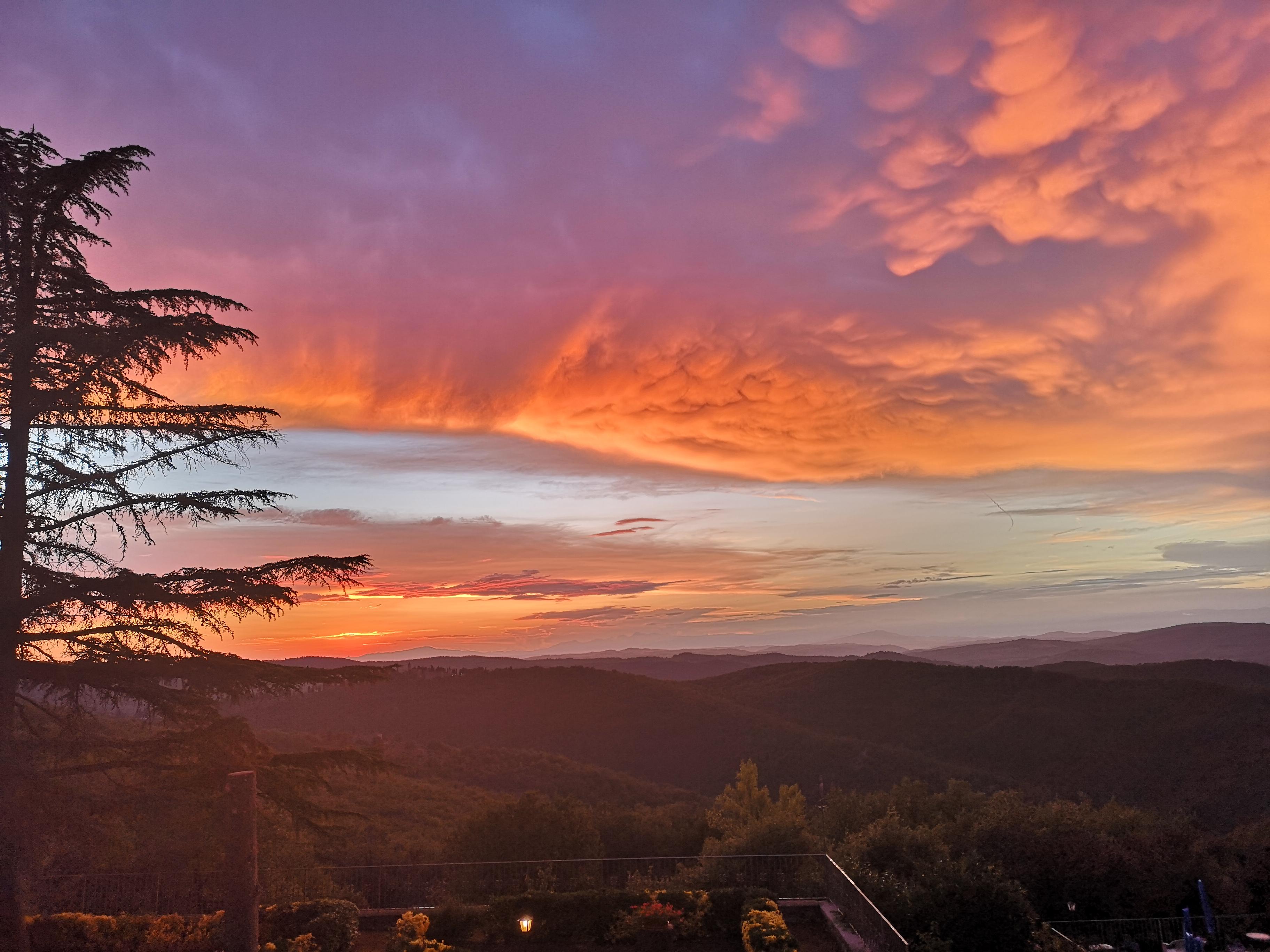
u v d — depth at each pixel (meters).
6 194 13.38
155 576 13.12
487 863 19.80
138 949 13.68
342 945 13.88
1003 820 25.86
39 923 13.77
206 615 13.41
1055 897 22.00
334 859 27.09
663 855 36.81
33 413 13.16
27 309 13.78
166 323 13.73
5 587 12.84
